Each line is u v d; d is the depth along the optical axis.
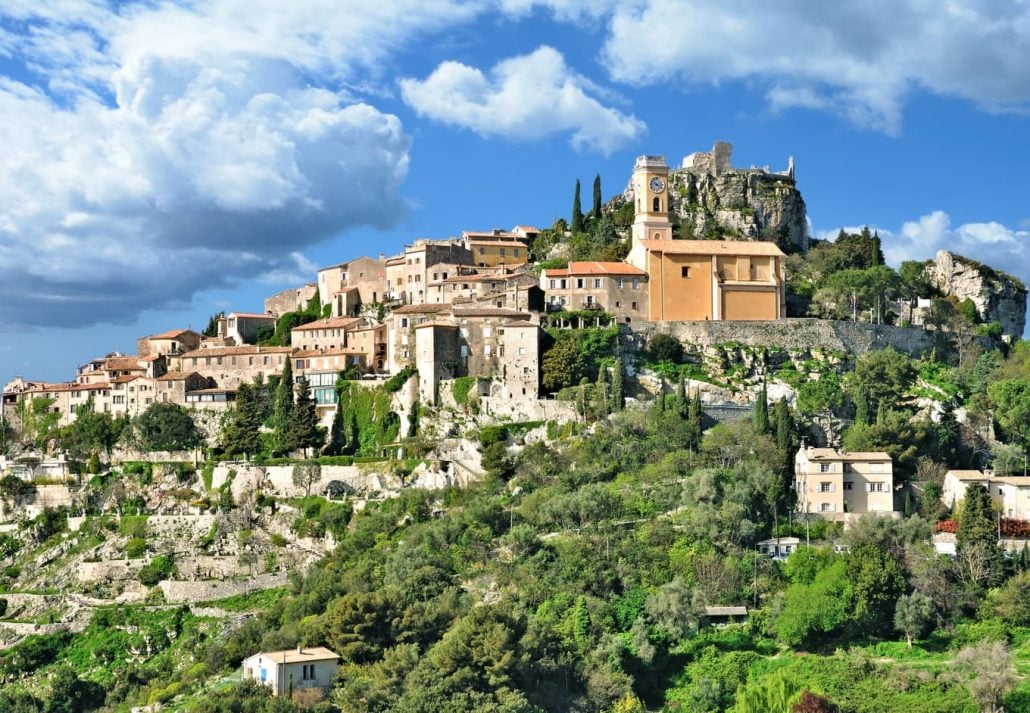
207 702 181.62
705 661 195.12
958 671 184.62
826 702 175.62
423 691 173.38
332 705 178.25
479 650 182.25
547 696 181.25
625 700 181.50
